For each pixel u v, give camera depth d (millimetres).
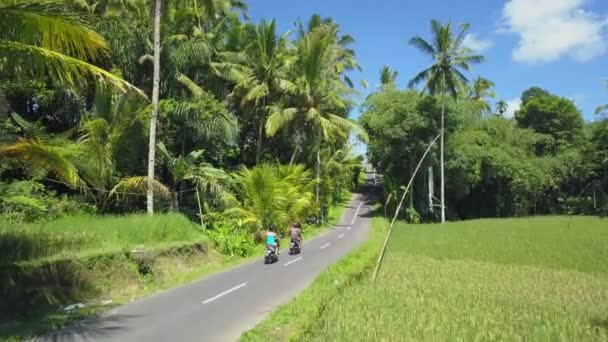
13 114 18359
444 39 44688
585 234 31281
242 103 35219
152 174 20812
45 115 24219
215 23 33938
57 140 18484
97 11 26281
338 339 7391
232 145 34031
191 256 18031
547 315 9438
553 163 62688
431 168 51219
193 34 28734
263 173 28594
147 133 23203
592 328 8547
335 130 40438
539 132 69250
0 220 14047
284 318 9734
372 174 97250
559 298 11812
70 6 9523
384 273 15383
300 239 23766
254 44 36594
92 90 23719
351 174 68000
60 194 22609
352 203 65125
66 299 11086
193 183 28594
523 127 70500
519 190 59594
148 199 20656
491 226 38875
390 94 53844
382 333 7703
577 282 14492
